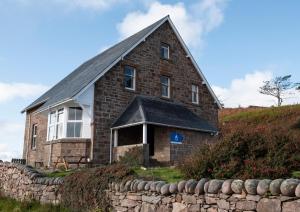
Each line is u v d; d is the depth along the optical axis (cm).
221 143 1010
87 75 2245
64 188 1246
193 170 997
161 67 2433
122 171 1091
